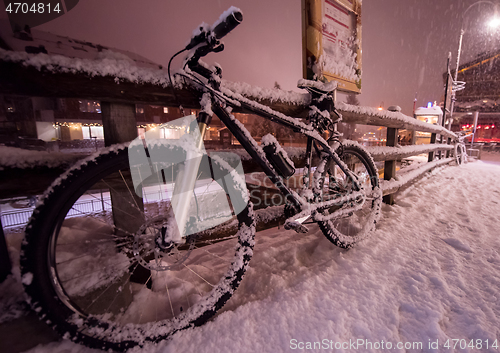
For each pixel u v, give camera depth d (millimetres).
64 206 807
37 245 766
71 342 899
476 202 2822
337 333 946
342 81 2568
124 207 1104
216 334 965
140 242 1027
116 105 1053
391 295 1167
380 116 2354
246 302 1212
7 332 847
